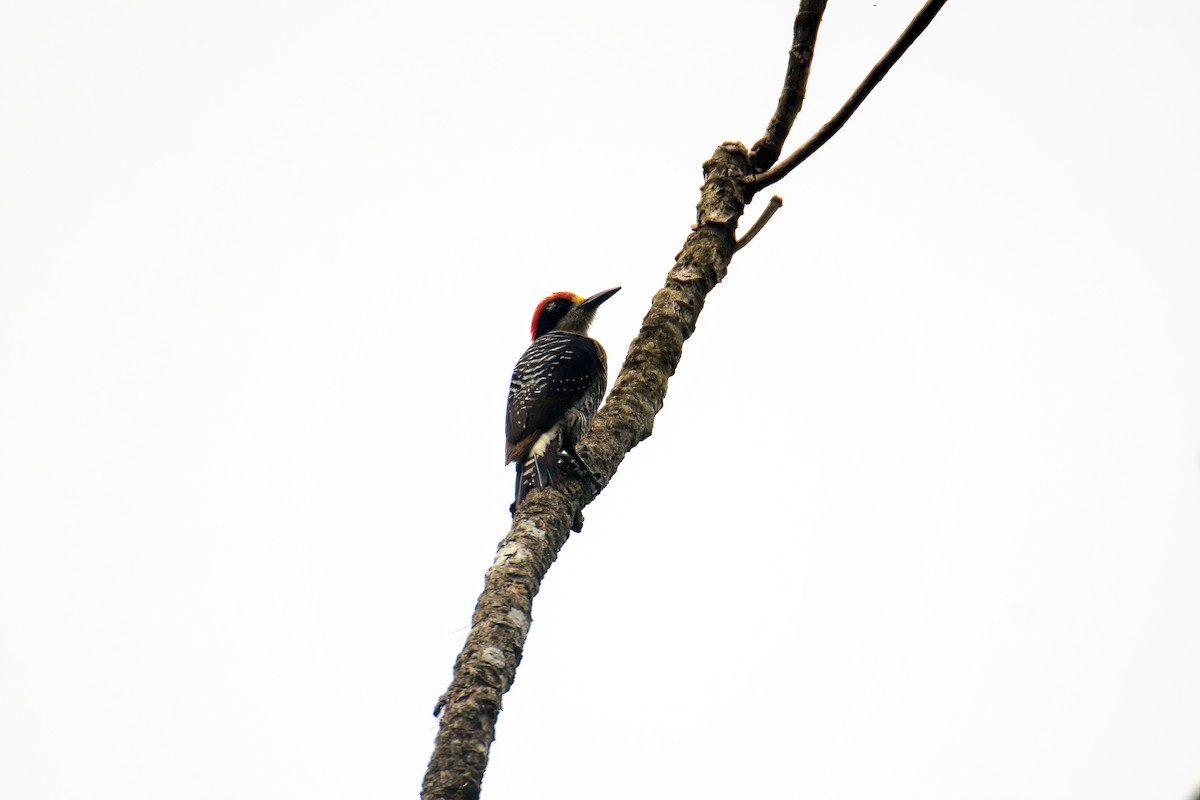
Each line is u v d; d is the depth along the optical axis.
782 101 11.90
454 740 7.01
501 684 7.50
